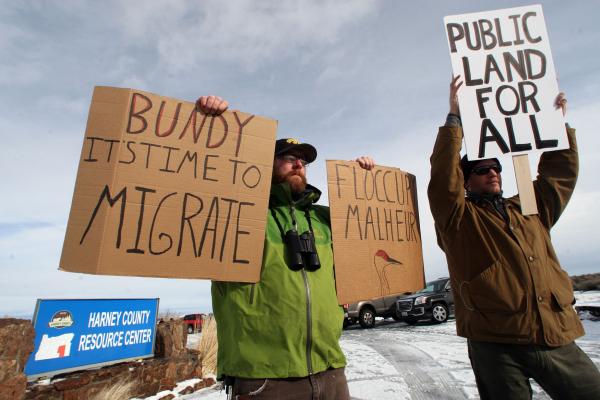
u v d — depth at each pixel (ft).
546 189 6.89
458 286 6.37
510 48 7.15
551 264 6.21
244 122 6.25
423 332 28.55
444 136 6.40
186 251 5.31
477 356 6.05
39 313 11.82
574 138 6.93
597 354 15.30
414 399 11.51
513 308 5.70
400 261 7.20
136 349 14.65
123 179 5.18
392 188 7.68
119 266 4.88
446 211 6.26
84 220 4.98
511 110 6.79
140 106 5.57
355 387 13.29
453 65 7.07
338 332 5.63
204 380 15.57
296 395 4.97
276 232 5.94
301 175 6.61
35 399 10.44
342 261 6.43
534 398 10.85
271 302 5.28
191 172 5.65
